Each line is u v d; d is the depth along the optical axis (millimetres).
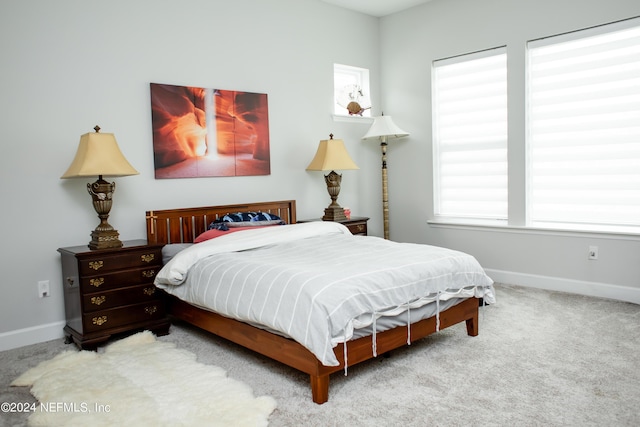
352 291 2158
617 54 3578
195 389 2229
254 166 4102
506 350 2660
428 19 4688
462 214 4641
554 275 3963
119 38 3350
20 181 2982
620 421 1880
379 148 5195
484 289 2900
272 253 2959
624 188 3605
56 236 3127
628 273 3562
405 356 2625
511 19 4070
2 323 2947
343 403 2105
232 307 2457
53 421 1960
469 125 4512
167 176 3572
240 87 4012
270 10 4199
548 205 4012
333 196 4434
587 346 2676
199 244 3102
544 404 2033
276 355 2320
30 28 2988
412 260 2611
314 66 4559
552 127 3941
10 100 2932
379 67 5188
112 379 2359
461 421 1919
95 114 3256
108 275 2914
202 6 3760
